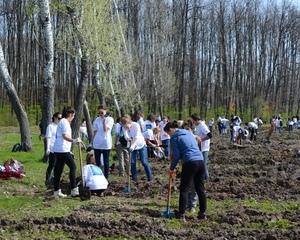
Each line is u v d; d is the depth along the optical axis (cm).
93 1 2647
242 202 1295
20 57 6600
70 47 2742
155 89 5803
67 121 1348
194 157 1094
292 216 1141
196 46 7912
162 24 5991
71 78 6750
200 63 8262
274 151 2836
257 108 7888
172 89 5959
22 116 2494
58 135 1344
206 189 1479
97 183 1351
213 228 1029
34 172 1761
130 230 999
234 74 8412
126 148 1648
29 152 2434
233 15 8481
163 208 1199
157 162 2230
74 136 2295
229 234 978
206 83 8025
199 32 8312
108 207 1185
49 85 2088
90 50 2559
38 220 1052
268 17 9094
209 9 8400
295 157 2452
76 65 2830
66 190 1448
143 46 6269
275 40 9119
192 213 1159
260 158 2361
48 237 951
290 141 4112
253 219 1100
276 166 2097
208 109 7981
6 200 1290
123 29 3528
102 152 1563
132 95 3541
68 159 1336
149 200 1301
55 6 2450
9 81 2486
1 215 1112
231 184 1575
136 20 6072
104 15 2773
